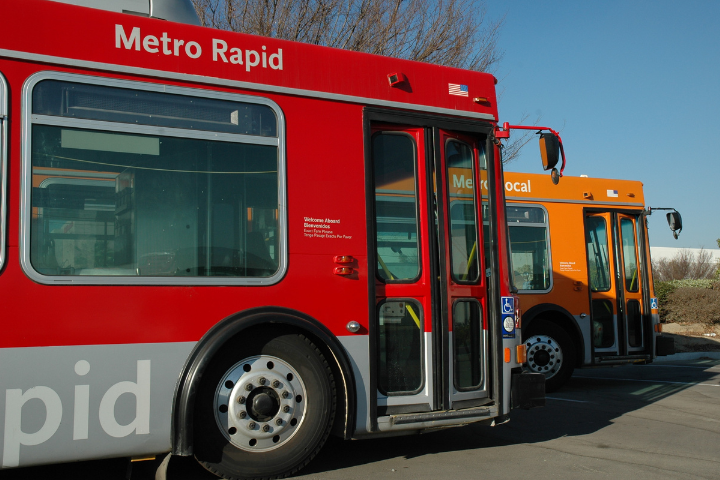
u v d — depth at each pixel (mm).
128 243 4031
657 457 5344
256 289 4355
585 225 10188
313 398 4465
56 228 3834
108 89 4070
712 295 18438
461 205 5438
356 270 4730
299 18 12961
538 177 9945
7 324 3635
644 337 10469
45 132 3863
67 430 3734
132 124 4113
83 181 3941
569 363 9555
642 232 10711
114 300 3918
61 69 3941
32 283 3721
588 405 8117
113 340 3889
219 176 4359
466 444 5730
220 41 4488
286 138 4617
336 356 4516
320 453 5297
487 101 5629
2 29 3809
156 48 4254
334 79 4879
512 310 5559
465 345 5273
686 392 9359
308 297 4523
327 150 4754
